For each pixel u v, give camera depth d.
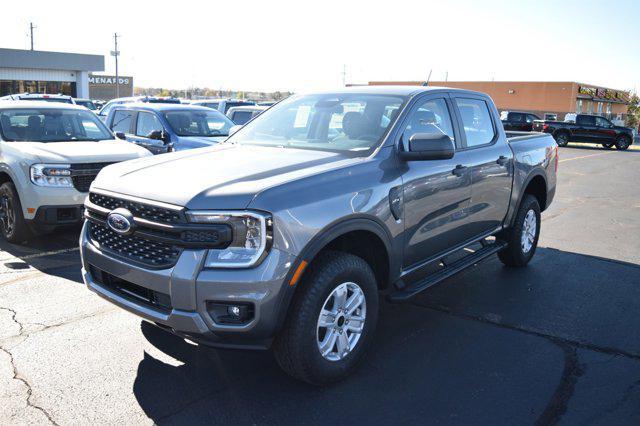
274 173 3.41
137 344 4.03
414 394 3.42
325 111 4.45
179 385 3.48
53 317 4.48
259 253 3.01
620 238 7.87
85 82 46.84
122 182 3.48
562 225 8.78
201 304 3.01
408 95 4.35
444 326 4.50
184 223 3.04
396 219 3.83
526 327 4.51
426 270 5.92
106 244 3.55
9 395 3.31
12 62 41.78
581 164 20.14
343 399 3.35
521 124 31.69
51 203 6.16
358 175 3.60
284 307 3.10
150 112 9.77
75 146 6.77
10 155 6.46
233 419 3.12
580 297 5.25
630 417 3.21
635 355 4.04
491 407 3.29
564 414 3.23
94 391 3.38
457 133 4.74
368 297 3.62
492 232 5.36
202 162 3.73
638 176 16.33
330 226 3.29
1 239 6.85
